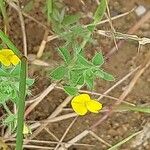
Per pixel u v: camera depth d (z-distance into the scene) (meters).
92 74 0.17
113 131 0.22
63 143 0.21
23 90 0.14
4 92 0.17
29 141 0.21
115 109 0.21
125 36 0.20
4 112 0.21
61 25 0.20
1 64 0.18
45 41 0.21
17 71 0.16
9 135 0.21
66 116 0.21
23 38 0.21
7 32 0.21
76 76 0.17
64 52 0.17
